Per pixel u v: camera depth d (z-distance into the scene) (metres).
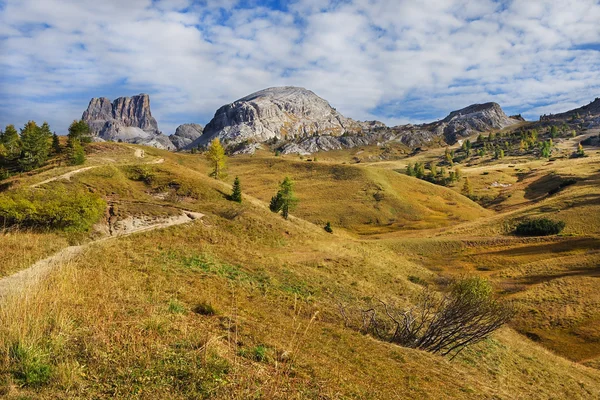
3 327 6.49
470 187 140.88
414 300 28.14
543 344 32.34
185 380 6.48
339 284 26.36
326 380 8.45
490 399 11.66
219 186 60.19
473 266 57.19
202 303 12.05
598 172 128.50
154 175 55.47
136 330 8.07
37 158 68.06
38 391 5.33
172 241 28.28
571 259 51.84
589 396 19.67
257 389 6.73
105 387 5.79
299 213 102.94
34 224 26.42
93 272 13.60
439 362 14.70
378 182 125.62
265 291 19.73
